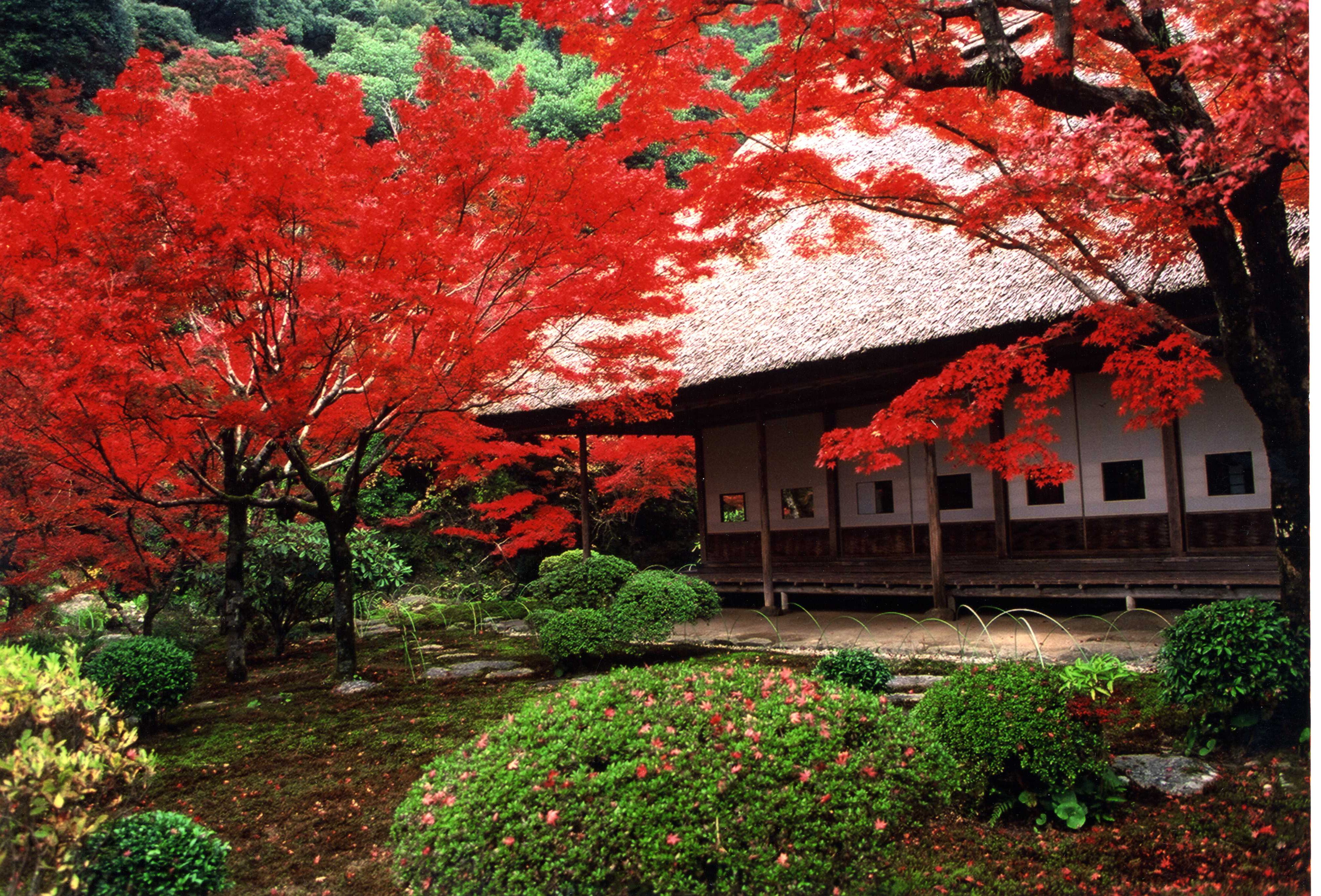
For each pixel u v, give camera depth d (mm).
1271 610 4629
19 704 3193
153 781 5406
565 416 12742
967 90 5359
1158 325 5816
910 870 3752
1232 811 4020
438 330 6621
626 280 7211
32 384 6066
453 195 6801
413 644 11227
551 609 9094
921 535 11055
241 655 9078
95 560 10367
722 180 5883
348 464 11656
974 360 5465
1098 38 5117
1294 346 4535
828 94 5578
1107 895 3449
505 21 35344
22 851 3070
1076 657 7328
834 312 9773
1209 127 4215
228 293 6105
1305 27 2963
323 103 7020
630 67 5574
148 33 24156
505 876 2770
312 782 5473
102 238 5703
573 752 3084
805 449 12328
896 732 3375
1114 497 9445
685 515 20469
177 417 6457
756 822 2873
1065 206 4555
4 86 17594
